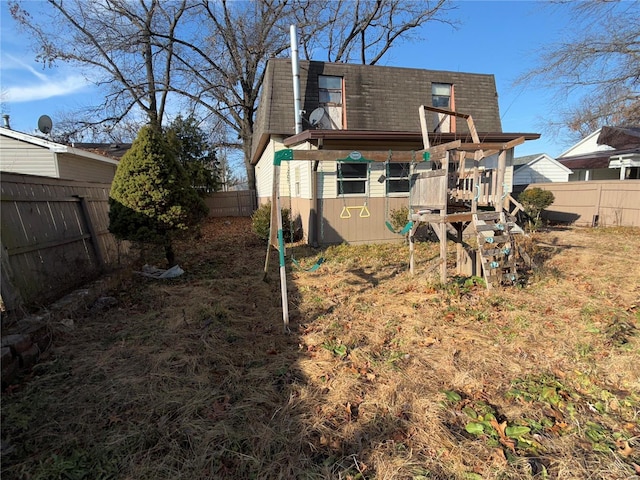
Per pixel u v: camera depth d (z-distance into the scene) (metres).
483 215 5.02
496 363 3.05
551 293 4.77
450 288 5.00
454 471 1.92
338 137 7.71
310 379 2.86
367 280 5.73
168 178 5.61
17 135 10.25
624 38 10.48
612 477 1.85
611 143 14.91
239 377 2.88
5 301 3.46
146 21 17.11
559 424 2.28
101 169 13.58
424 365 3.05
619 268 6.05
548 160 18.27
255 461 2.00
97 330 3.79
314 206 8.55
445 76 12.16
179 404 2.52
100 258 5.70
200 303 4.55
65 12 15.44
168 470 1.95
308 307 4.51
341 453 2.07
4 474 1.90
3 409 2.43
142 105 18.62
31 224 4.19
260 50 18.00
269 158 11.84
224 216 19.47
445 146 4.62
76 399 2.57
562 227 11.55
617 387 2.68
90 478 1.90
